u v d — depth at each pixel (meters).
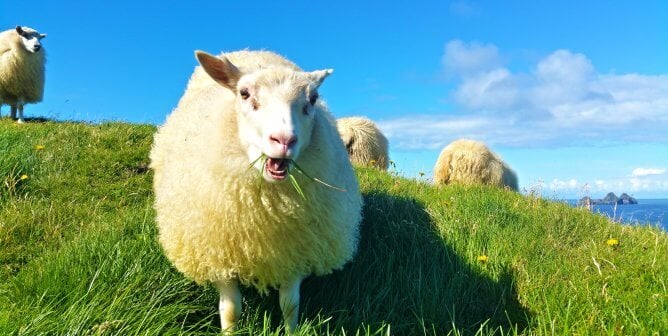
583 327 1.20
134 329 1.10
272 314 1.35
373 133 3.72
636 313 1.23
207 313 1.32
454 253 1.60
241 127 1.12
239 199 1.14
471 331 1.35
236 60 1.75
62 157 2.29
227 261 1.19
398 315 1.40
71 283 1.25
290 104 1.07
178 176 1.25
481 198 2.05
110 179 2.18
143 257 1.39
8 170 2.06
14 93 3.96
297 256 1.21
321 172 1.17
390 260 1.54
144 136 2.63
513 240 1.70
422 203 2.01
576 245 1.78
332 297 1.44
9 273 1.48
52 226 1.74
